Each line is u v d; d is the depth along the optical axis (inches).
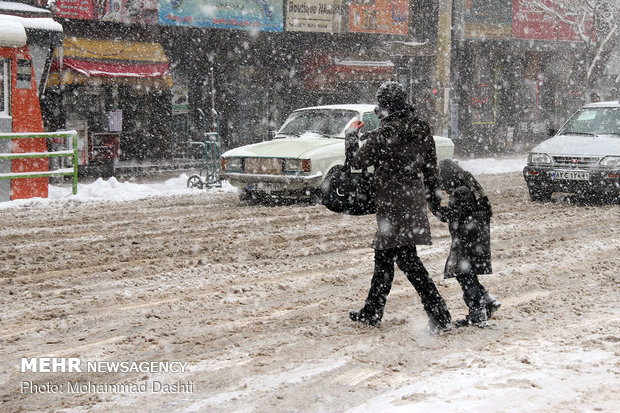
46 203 695.1
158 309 324.5
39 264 417.4
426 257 441.4
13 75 727.1
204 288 365.4
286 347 271.3
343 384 230.8
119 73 1092.5
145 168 1162.6
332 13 1408.7
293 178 642.8
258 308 329.7
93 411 212.4
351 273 399.2
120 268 408.5
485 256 298.5
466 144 1716.3
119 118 1141.1
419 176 283.3
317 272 404.2
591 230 541.3
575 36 1868.8
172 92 1277.1
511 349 262.8
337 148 663.8
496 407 199.3
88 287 365.7
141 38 1184.8
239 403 216.5
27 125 740.7
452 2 1616.6
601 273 399.5
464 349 266.5
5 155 697.6
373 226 552.7
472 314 297.4
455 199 292.0
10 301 339.9
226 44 1322.6
